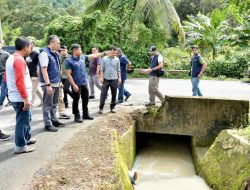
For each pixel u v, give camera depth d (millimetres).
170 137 9961
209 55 20906
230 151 6047
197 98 8055
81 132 6574
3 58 7719
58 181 4375
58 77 6660
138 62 18844
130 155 7531
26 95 4926
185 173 7477
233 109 7895
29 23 36688
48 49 6426
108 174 4629
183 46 21516
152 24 19531
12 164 4938
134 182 6336
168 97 8227
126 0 19469
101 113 8219
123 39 19250
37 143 5898
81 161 5070
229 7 7504
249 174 5145
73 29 19078
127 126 7668
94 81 10047
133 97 10633
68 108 8984
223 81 16000
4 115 8008
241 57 17766
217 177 6129
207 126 8078
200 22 21125
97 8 20672
